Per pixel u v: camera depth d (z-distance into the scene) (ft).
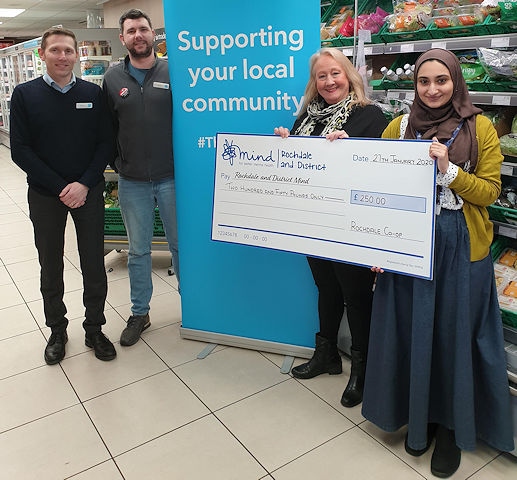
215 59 7.59
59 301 8.81
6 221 18.02
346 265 6.70
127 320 10.12
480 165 5.34
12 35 66.69
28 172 7.72
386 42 8.75
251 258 8.43
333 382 7.96
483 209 5.55
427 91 5.29
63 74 7.52
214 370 8.38
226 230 7.27
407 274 5.70
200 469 6.21
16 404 7.57
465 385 5.65
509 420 5.90
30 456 6.50
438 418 6.23
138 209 8.87
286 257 8.21
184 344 9.25
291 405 7.41
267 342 8.79
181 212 8.59
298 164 6.47
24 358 8.88
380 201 5.83
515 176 7.14
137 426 7.02
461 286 5.47
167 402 7.54
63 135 7.78
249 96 7.59
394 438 6.70
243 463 6.29
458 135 5.32
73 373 8.38
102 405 7.50
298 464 6.25
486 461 6.28
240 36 7.35
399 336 6.08
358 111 6.56
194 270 8.90
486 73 7.32
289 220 6.70
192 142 8.13
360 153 5.91
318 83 6.63
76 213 8.29
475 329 5.77
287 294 8.43
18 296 11.59
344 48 9.70
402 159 5.57
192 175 8.30
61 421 7.16
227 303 8.89
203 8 7.39
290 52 7.21
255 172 6.86
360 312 7.09
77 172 8.05
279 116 7.56
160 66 8.36
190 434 6.83
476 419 6.12
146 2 23.26
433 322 5.71
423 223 5.51
